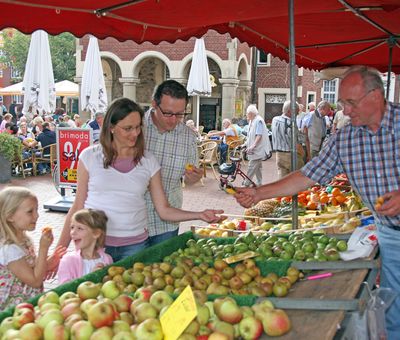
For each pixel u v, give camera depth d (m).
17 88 25.55
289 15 3.80
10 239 3.07
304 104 28.08
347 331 2.20
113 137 3.35
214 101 27.00
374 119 3.17
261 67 27.81
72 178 9.96
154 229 4.02
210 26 5.26
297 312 2.25
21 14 3.69
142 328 1.98
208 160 14.02
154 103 3.72
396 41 6.71
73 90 25.62
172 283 2.79
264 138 11.60
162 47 25.02
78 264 3.19
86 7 3.74
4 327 2.08
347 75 3.16
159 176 3.56
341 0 3.92
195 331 2.01
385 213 2.93
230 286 2.80
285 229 4.50
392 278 3.34
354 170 3.37
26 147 14.77
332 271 2.95
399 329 3.33
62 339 1.99
